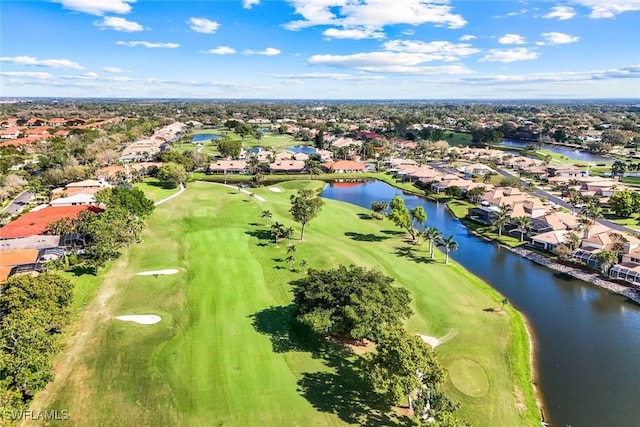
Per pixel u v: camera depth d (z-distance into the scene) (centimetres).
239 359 5291
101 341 5622
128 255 8694
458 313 6650
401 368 4125
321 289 5569
